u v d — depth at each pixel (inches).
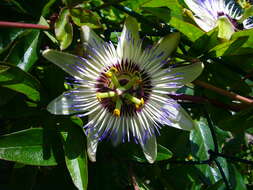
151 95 5.7
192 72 5.6
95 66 5.3
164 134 7.0
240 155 9.1
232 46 5.7
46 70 5.5
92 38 5.2
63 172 6.3
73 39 5.7
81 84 5.3
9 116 5.4
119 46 5.5
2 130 6.1
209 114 6.9
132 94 5.7
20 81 5.1
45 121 5.4
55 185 6.3
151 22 6.0
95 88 5.3
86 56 5.2
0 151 4.9
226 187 6.7
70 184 6.3
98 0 7.0
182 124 5.6
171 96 6.1
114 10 6.9
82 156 5.3
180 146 7.2
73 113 5.4
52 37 5.7
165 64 5.8
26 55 5.2
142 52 5.9
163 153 5.9
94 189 6.3
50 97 5.4
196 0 6.0
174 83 5.6
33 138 5.2
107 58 5.4
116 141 5.6
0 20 5.4
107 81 5.5
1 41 5.2
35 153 5.1
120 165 6.5
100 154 6.3
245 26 6.8
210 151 6.8
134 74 5.6
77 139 5.4
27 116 5.6
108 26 6.4
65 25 5.1
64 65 5.0
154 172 6.9
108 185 6.3
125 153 6.0
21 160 5.0
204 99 6.3
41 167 6.6
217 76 6.2
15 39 5.1
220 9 6.4
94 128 5.3
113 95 5.4
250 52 5.8
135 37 5.5
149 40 6.2
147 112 5.7
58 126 5.4
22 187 5.6
